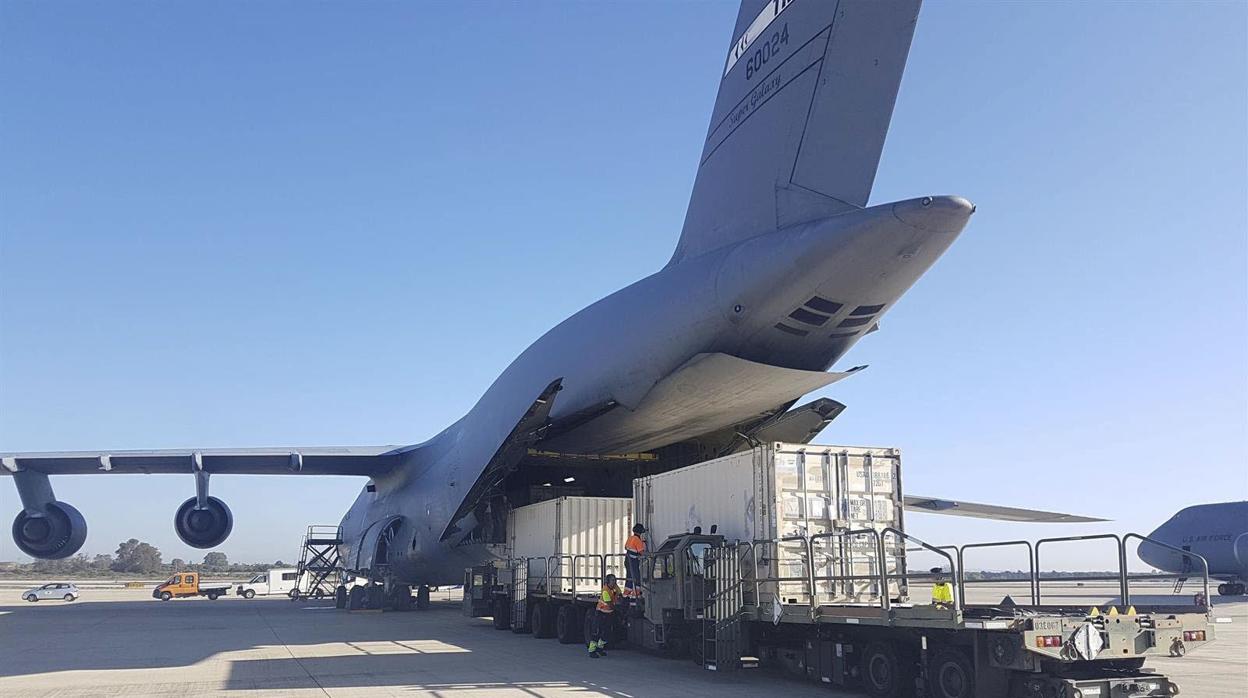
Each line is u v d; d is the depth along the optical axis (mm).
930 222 12812
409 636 20641
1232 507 44219
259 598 49656
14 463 25547
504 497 23094
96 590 70062
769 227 15312
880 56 14070
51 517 26438
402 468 29172
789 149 15117
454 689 11984
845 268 13867
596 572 19141
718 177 16812
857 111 14273
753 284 14961
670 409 18328
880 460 13539
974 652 9680
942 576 11148
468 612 23797
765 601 12680
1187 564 45250
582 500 19375
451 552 26234
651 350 17125
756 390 17000
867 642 11305
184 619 27672
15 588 76938
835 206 14406
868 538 13203
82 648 18109
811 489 13031
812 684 12438
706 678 13141
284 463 28719
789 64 15258
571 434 20500
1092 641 9266
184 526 28156
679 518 15688
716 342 16094
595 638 15898
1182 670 14852
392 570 30609
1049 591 50469
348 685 12406
